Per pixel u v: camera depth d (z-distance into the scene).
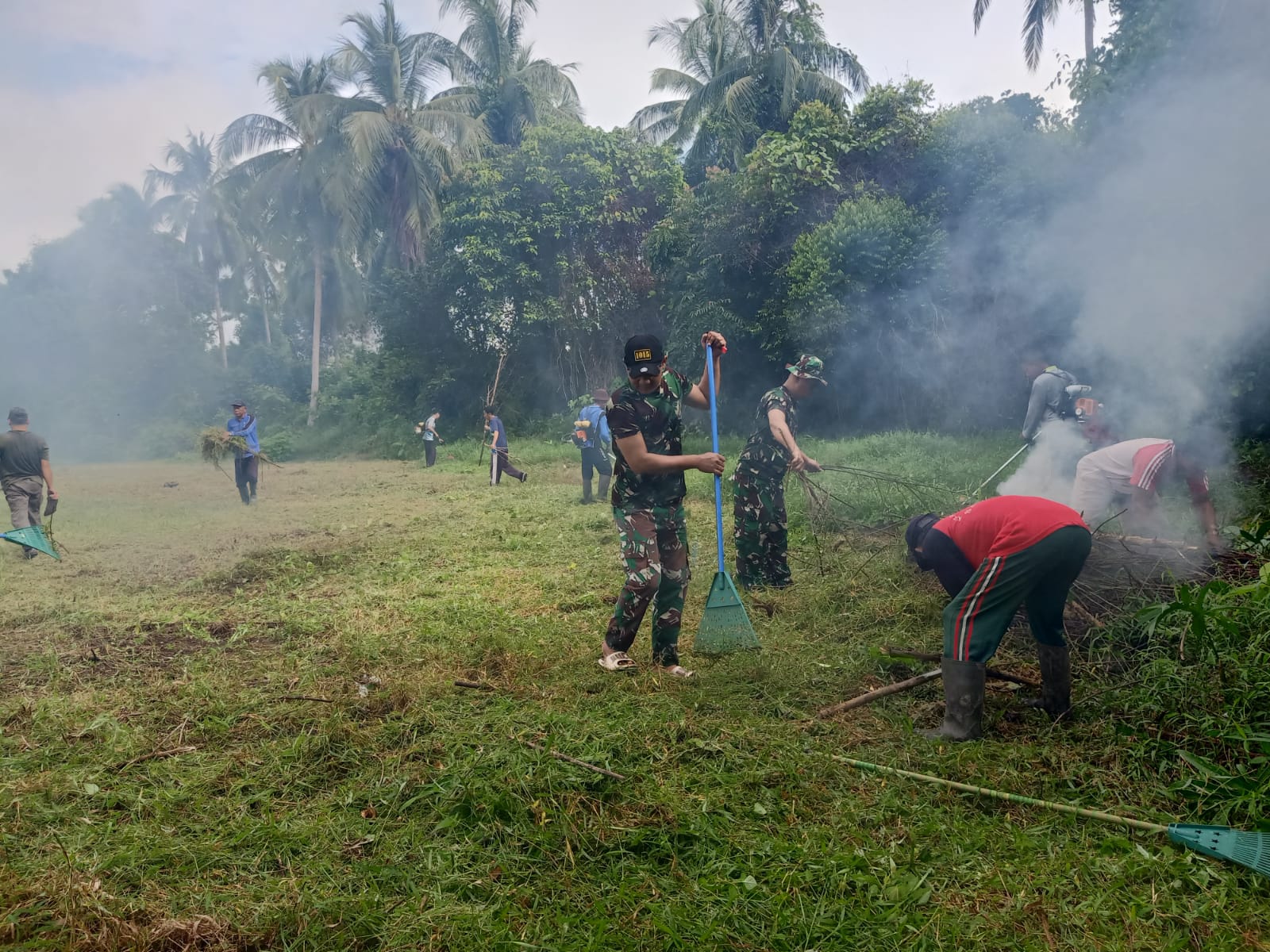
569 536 8.14
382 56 26.28
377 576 6.76
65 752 3.40
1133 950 2.07
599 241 24.50
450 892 2.41
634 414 3.96
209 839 2.70
